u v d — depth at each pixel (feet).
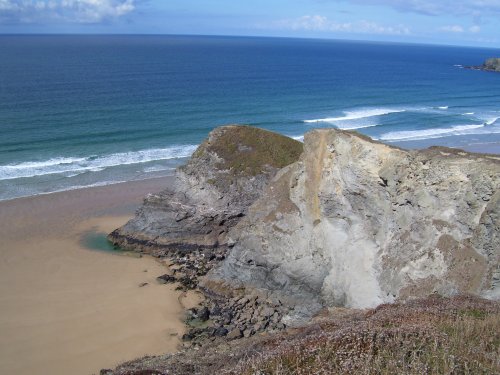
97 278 124.47
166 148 240.94
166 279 123.95
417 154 95.20
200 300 115.44
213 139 151.12
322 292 104.78
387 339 51.67
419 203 93.66
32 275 124.57
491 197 86.12
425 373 45.32
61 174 200.34
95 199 178.29
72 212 166.30
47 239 146.00
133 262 134.51
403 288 90.74
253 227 114.93
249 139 151.33
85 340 98.63
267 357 52.85
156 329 103.19
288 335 70.85
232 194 141.90
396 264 93.71
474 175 88.33
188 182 145.07
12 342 96.99
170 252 139.85
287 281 109.40
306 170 110.73
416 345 50.88
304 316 104.27
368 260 98.17
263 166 145.48
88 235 150.20
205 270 129.80
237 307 110.52
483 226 85.92
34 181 191.31
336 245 103.35
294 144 153.28
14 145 227.61
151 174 206.80
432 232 91.86
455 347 49.88
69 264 131.54
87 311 109.09
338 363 49.29
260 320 105.60
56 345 96.63
